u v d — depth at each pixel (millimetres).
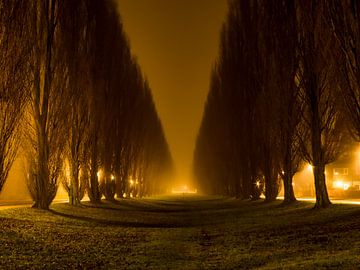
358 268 11383
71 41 30844
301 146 28516
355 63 19078
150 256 17062
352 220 19719
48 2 27812
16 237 17562
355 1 18938
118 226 26750
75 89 32656
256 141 44844
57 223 23359
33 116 27094
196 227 27984
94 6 38500
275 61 31672
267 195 41781
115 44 46594
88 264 15156
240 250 17672
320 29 24922
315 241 16891
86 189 41500
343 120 26844
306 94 27109
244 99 48188
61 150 28250
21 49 20469
